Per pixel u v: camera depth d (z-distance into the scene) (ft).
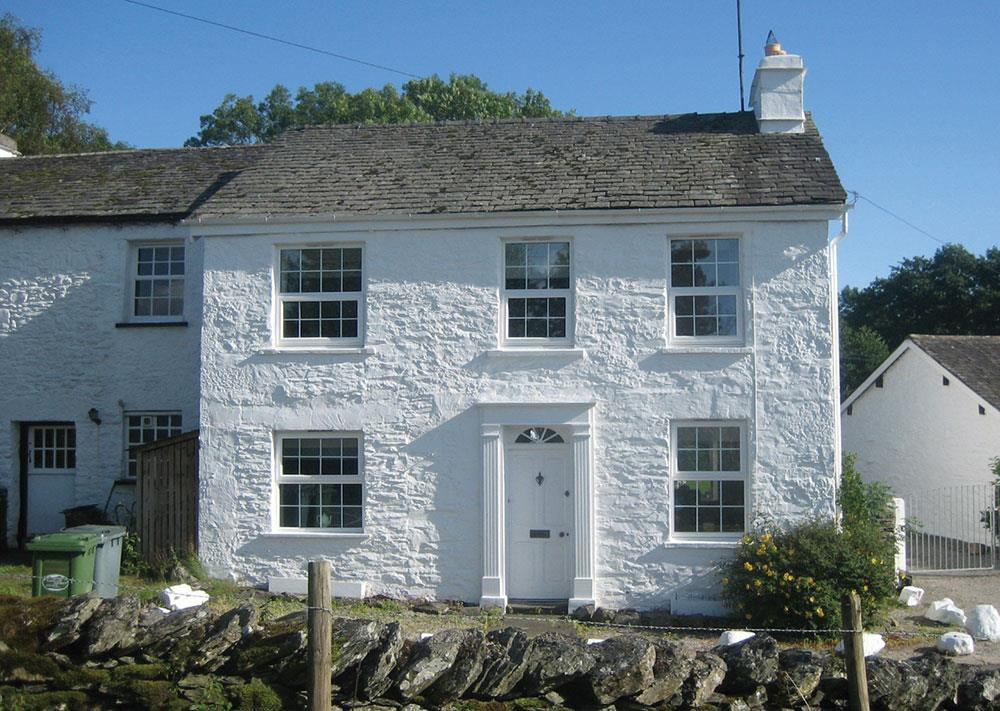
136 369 60.85
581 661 28.94
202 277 58.70
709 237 49.55
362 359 50.39
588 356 49.16
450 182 52.75
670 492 48.47
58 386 61.21
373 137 59.62
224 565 50.55
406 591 49.44
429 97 147.13
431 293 50.21
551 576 49.29
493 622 45.14
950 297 143.43
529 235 49.80
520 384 49.44
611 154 54.65
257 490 50.55
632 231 49.39
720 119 58.23
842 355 137.80
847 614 28.35
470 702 28.48
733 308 49.32
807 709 29.50
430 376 49.93
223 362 51.13
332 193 52.44
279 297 51.44
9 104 114.32
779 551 44.60
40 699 28.09
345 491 50.78
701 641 42.22
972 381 76.89
